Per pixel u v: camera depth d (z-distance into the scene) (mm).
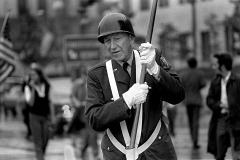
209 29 56250
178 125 39969
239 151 18203
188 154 25938
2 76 26750
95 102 10320
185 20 63562
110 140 10391
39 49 78938
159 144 10312
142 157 10266
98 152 25031
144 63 10008
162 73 10109
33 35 79000
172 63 61219
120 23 10227
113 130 10344
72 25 82438
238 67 43344
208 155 25484
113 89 10352
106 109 10023
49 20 82000
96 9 69938
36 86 22828
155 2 10391
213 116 18703
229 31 51031
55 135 34656
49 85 23062
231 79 18141
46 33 80688
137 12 72125
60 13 83750
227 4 50281
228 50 51562
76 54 32875
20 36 78438
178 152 26641
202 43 59250
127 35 10312
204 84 29203
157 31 61062
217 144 18531
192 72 29234
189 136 33156
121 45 10258
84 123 25469
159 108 10383
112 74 10391
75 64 32812
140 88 9922
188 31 62812
